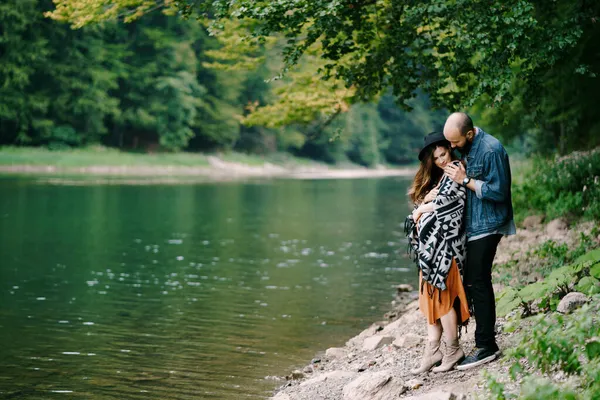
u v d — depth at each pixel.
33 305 10.14
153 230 19.77
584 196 11.91
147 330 8.74
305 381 6.36
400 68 9.79
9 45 58.84
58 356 7.60
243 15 8.34
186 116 73.38
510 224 5.16
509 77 7.91
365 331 8.18
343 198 35.09
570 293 5.68
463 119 5.11
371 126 101.50
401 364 6.14
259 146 84.88
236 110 78.62
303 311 9.80
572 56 11.72
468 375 5.14
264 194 37.28
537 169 16.31
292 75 15.01
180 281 12.12
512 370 4.17
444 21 8.67
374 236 18.88
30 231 18.95
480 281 5.19
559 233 10.65
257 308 10.03
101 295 10.90
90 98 65.25
